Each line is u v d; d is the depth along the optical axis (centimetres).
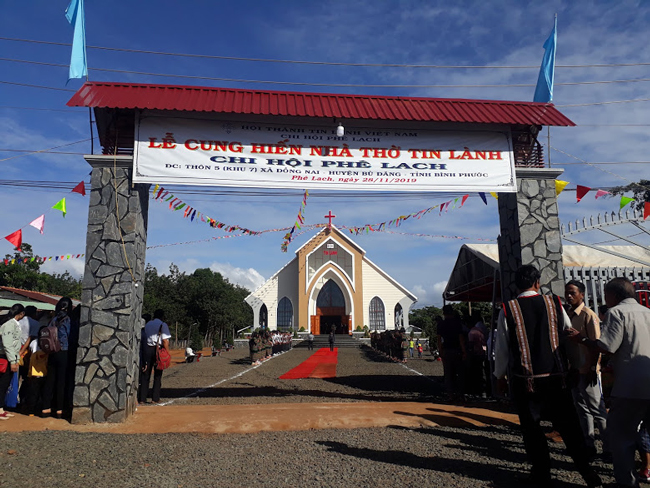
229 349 3466
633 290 432
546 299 419
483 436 618
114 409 682
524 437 406
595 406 519
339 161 802
